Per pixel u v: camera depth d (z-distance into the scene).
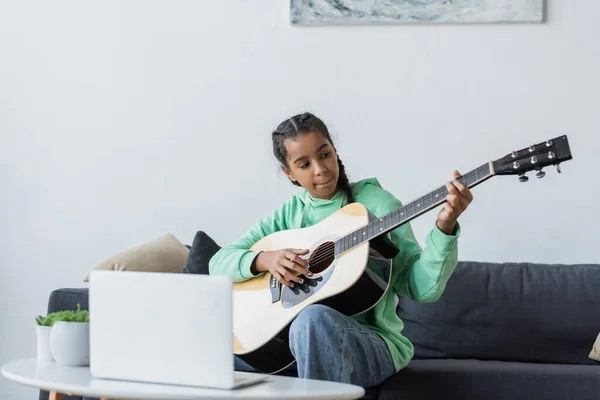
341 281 2.14
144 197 3.50
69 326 1.86
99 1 3.54
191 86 3.48
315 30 3.40
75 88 3.55
